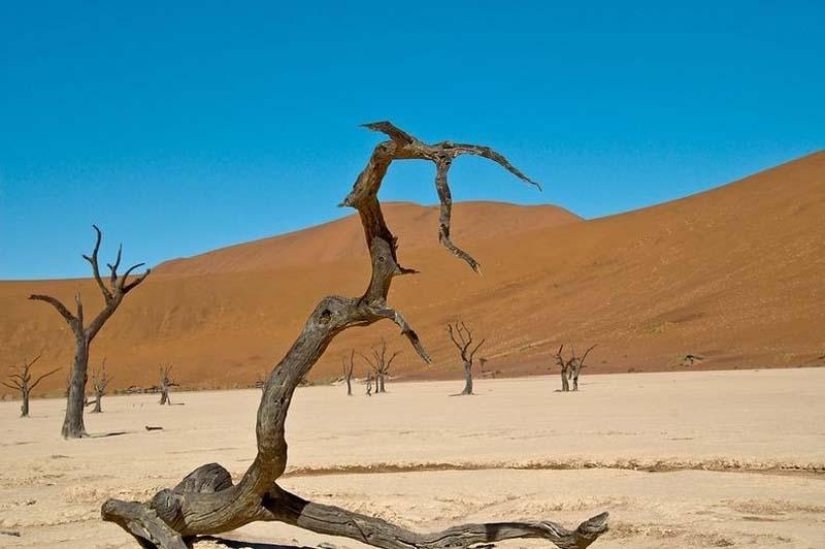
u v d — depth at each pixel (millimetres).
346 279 135375
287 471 21328
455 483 18484
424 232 195750
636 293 108812
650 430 27031
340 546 13297
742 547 12547
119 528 15242
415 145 9273
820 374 61250
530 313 111812
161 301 129125
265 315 127875
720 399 39688
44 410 61906
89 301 129125
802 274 98188
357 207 9914
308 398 60188
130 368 111375
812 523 13914
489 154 9016
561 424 30344
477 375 87375
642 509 15305
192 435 32312
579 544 10023
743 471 19094
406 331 9836
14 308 125875
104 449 27688
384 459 22375
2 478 21672
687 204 134375
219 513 11164
